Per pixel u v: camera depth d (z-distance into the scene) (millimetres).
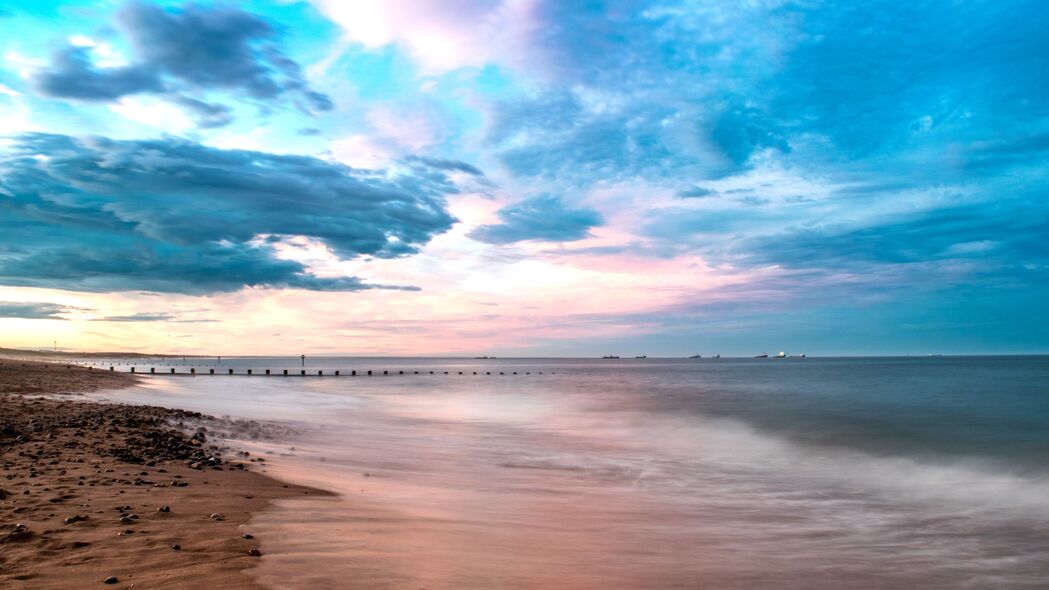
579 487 13547
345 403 39031
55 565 5379
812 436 25172
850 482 15914
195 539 6430
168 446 13898
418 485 12141
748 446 22516
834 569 8031
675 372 134375
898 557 8891
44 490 8453
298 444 17500
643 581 6707
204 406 30234
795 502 13109
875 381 74062
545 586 6074
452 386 70062
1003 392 51312
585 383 78062
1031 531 10719
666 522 10344
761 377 94188
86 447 12680
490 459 17000
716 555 8258
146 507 7785
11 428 14281
